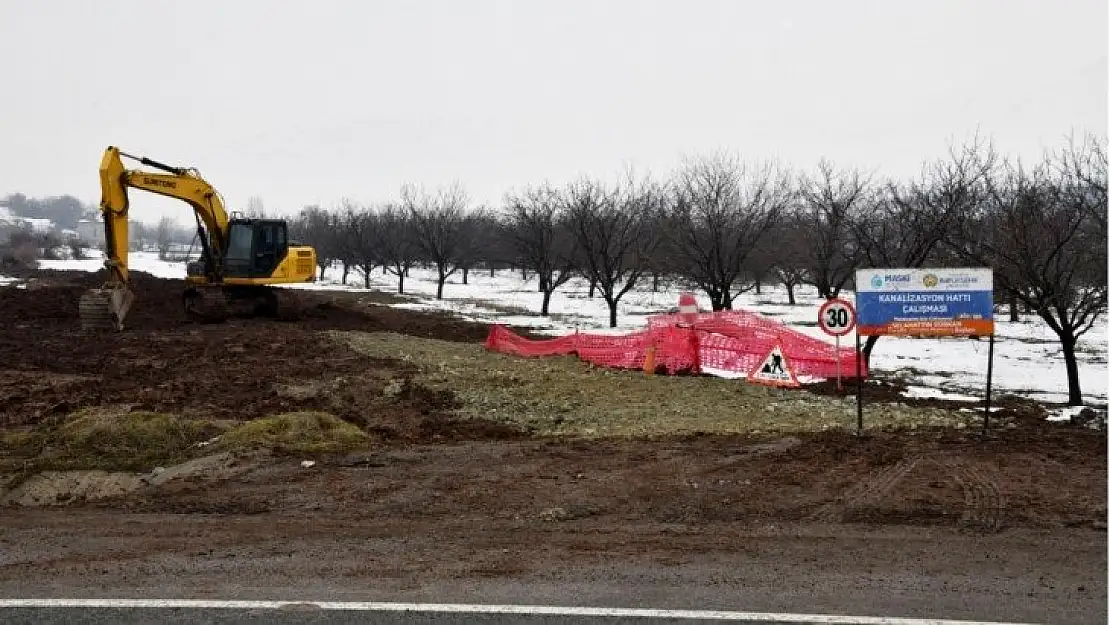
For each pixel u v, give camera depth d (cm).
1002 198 1775
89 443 980
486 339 2316
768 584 564
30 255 6831
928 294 1023
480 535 670
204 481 838
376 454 945
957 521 697
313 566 600
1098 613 520
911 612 520
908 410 1247
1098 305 1350
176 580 574
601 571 588
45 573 589
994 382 1596
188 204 2403
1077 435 1055
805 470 860
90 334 2147
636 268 2916
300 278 2511
